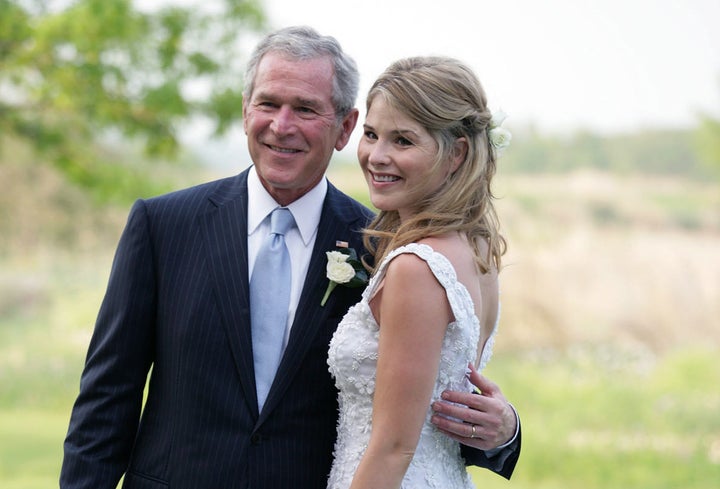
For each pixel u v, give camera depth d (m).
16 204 22.62
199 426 3.31
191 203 3.54
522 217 19.20
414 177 3.14
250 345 3.35
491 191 3.33
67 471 3.40
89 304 20.28
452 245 3.10
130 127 10.15
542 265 18.11
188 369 3.34
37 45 9.40
